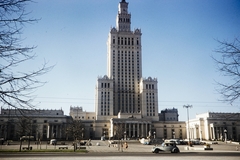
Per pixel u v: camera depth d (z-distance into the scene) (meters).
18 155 45.62
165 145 55.81
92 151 62.03
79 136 92.12
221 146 101.81
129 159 37.28
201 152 57.25
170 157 41.06
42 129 177.75
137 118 197.75
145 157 40.88
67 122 185.00
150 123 197.62
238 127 184.75
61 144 105.75
